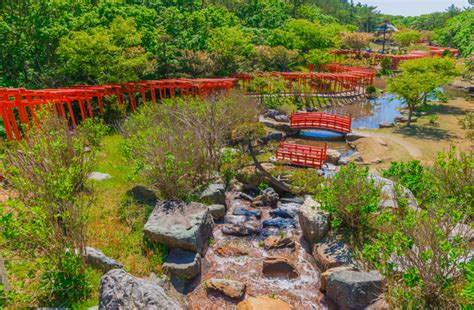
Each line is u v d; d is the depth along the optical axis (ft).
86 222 30.50
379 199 35.55
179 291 30.25
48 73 98.27
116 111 84.48
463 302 20.74
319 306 29.22
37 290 24.39
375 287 26.81
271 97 128.47
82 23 103.30
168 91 111.96
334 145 93.91
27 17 94.84
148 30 119.14
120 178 46.73
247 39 152.15
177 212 36.94
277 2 301.02
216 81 103.55
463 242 23.47
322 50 220.84
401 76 116.16
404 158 75.97
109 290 21.38
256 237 39.68
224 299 29.66
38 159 27.09
